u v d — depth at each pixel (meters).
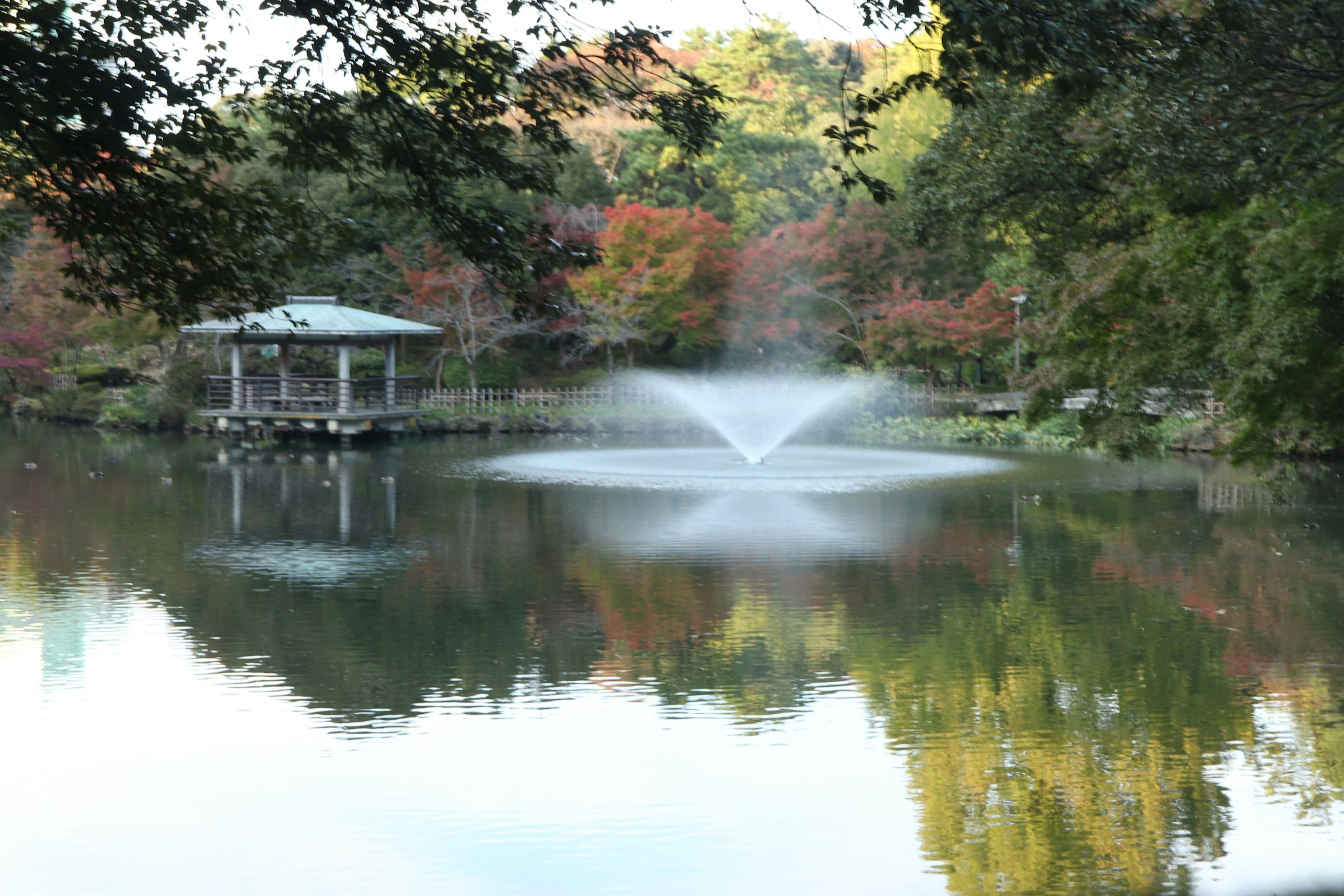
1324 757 10.17
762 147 61.66
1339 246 14.97
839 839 8.65
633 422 48.69
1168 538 21.56
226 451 38.66
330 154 8.91
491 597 16.41
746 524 23.34
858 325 51.94
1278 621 15.00
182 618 14.98
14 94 7.48
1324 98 13.88
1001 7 8.31
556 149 8.97
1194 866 8.16
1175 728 10.95
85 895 7.80
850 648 13.77
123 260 8.69
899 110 52.22
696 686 12.23
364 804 9.21
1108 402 18.30
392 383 45.34
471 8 8.59
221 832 8.70
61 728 10.77
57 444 40.16
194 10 8.40
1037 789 9.51
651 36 8.82
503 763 10.05
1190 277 16.84
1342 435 16.50
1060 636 14.27
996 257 48.53
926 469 33.91
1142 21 9.62
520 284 9.06
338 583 17.27
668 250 51.78
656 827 8.84
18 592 16.42
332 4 8.07
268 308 9.03
